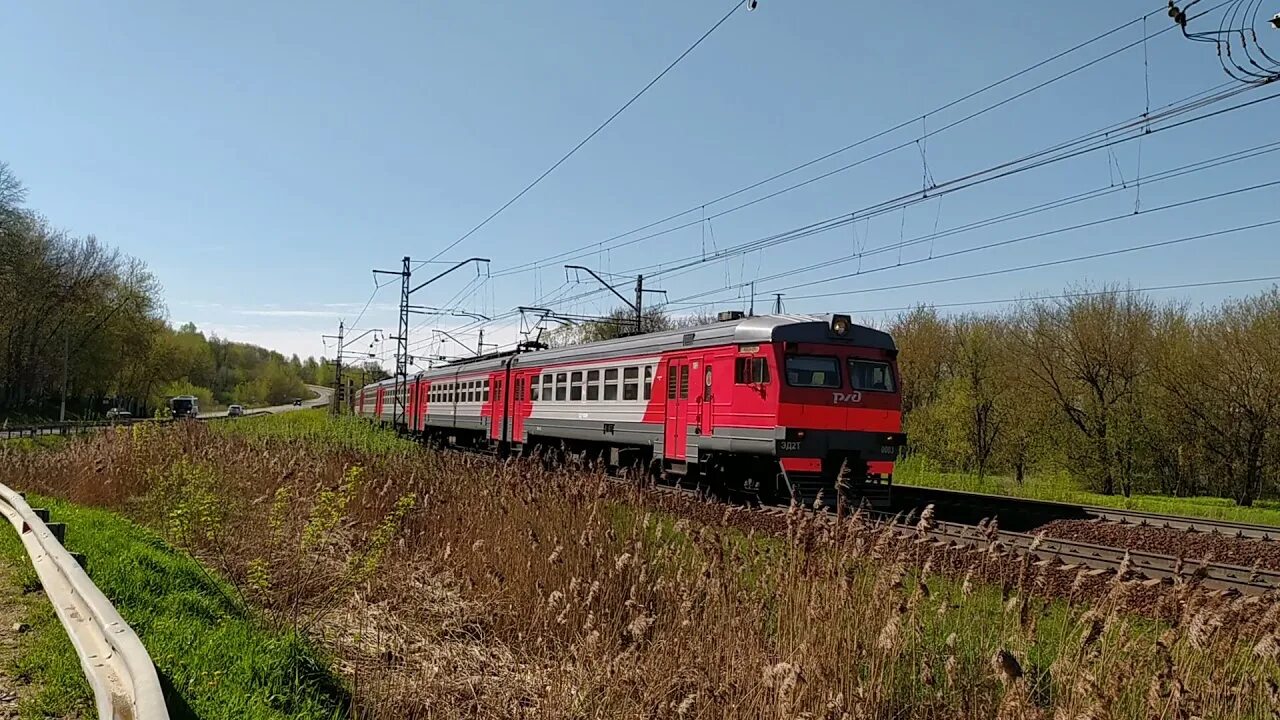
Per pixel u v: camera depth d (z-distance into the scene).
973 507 15.85
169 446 14.88
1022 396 31.80
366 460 15.16
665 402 17.20
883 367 15.03
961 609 6.25
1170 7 9.65
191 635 5.94
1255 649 4.39
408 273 37.03
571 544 8.17
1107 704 4.56
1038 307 32.09
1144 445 28.92
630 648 6.17
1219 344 27.53
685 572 7.39
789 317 15.10
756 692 5.45
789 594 6.27
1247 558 10.94
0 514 10.51
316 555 8.53
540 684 6.44
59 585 6.05
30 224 51.88
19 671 5.10
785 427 14.09
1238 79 9.25
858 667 5.38
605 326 40.94
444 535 9.84
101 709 3.83
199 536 9.61
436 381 34.19
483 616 7.92
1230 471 27.44
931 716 5.18
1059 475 31.12
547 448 22.98
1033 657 5.74
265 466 13.30
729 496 15.95
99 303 60.56
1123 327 29.64
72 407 68.00
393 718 5.66
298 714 5.07
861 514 6.58
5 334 54.44
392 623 7.56
